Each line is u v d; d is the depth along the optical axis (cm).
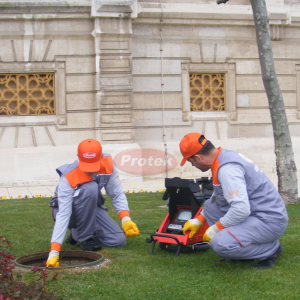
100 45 1129
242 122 1265
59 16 1116
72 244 434
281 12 1252
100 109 1137
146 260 368
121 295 288
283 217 335
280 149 683
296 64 1299
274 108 677
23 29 1112
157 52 1206
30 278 314
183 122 1230
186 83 1227
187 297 284
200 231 393
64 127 1142
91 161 363
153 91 1209
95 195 385
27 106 1137
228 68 1251
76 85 1144
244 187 321
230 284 307
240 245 328
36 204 732
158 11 1173
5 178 1100
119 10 1123
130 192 922
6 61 1112
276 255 356
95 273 330
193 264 356
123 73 1145
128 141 1153
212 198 368
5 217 595
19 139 1129
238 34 1252
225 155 332
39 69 1127
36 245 430
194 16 1202
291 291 290
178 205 409
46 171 1120
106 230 419
